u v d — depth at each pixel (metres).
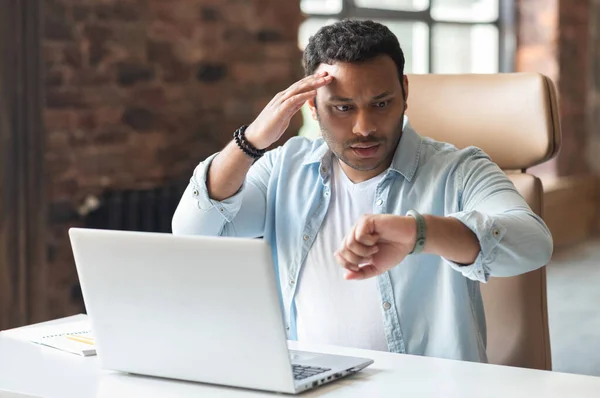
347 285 2.05
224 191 2.11
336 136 1.92
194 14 4.55
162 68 4.44
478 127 2.35
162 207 4.23
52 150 3.98
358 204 2.10
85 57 4.08
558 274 6.13
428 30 6.56
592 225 7.46
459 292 1.99
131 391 1.56
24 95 3.67
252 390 1.54
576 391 1.52
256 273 1.44
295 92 1.97
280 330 1.46
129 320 1.60
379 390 1.54
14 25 3.61
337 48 1.88
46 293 3.98
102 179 4.20
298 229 2.14
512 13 7.18
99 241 1.57
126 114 4.29
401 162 2.08
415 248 1.57
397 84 1.91
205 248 1.47
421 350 2.00
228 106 4.78
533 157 2.30
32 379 1.64
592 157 7.54
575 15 7.30
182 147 4.57
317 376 1.56
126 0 4.23
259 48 4.90
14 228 3.67
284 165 2.22
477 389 1.54
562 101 7.22
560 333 4.85
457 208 2.01
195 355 1.56
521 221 1.72
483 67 7.10
